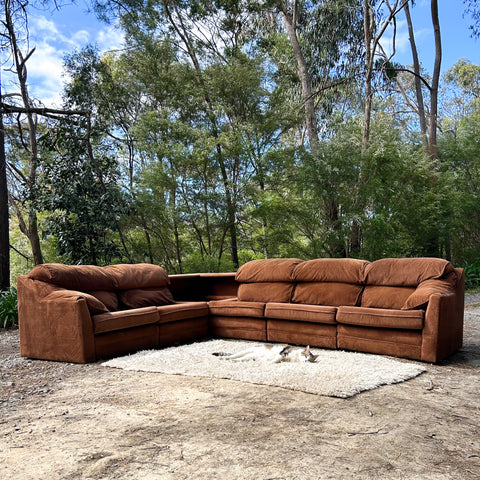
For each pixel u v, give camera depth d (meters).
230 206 9.64
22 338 4.00
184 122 10.71
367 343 3.76
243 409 2.40
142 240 9.88
